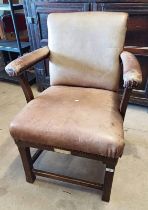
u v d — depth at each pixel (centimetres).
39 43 174
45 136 82
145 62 148
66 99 99
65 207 99
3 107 182
